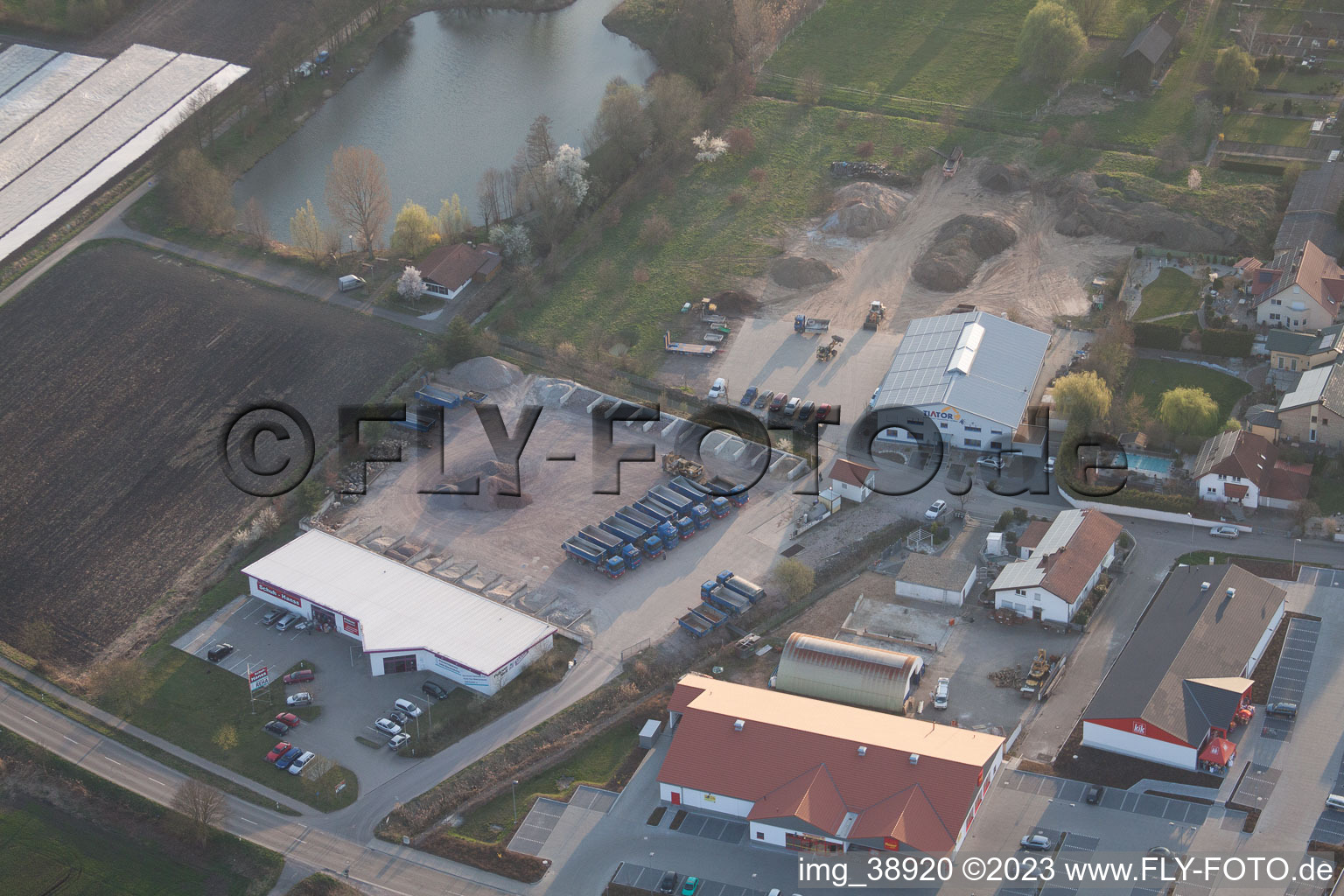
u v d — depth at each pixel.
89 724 157.12
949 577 166.50
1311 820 134.25
